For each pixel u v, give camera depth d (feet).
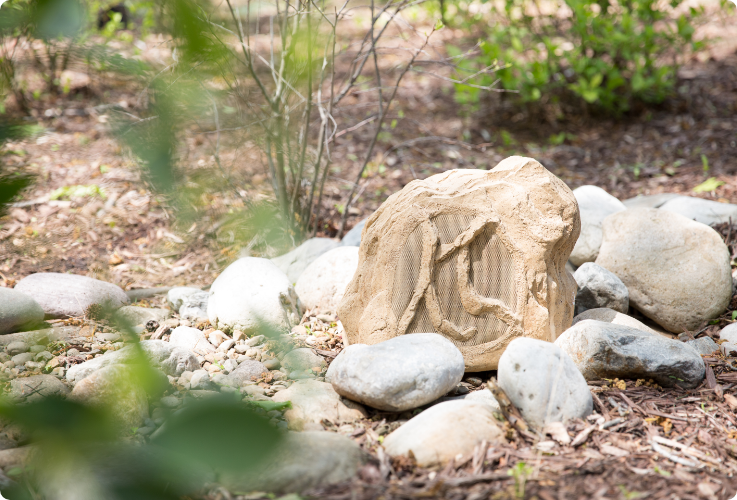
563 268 11.28
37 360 11.15
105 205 18.44
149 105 2.06
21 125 2.22
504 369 9.13
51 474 2.16
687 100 25.31
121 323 2.07
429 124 25.63
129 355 2.08
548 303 10.66
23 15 1.95
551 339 10.69
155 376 2.09
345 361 9.37
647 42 22.85
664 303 12.62
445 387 9.36
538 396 8.84
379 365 9.09
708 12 32.48
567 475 7.82
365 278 11.10
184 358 10.72
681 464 8.13
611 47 23.26
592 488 7.53
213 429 1.77
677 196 16.78
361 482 7.64
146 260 16.31
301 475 7.54
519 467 7.79
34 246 4.50
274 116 11.81
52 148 21.06
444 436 8.20
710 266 12.66
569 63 24.90
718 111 24.56
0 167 2.06
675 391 9.96
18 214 17.79
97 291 13.56
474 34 28.50
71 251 16.55
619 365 10.10
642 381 10.16
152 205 18.24
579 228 11.16
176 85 2.04
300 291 13.83
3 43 3.01
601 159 22.53
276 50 19.71
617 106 25.23
